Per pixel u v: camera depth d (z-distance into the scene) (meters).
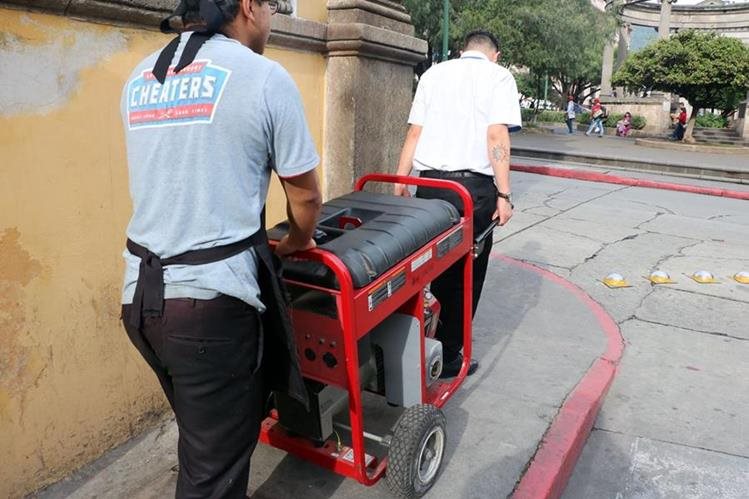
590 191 10.64
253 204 1.70
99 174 2.44
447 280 3.18
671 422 3.39
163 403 2.94
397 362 2.45
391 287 2.13
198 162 1.62
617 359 3.86
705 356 4.13
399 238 2.21
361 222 2.36
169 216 1.65
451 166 3.16
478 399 3.27
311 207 1.78
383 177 2.92
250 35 1.79
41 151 2.22
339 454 2.27
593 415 3.32
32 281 2.26
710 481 2.93
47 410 2.39
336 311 2.03
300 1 3.53
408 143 3.36
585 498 2.83
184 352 1.66
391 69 4.11
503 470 2.67
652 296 5.17
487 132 3.12
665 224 7.91
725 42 20.34
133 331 1.76
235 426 1.78
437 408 2.43
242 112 1.60
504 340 4.04
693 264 6.07
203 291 1.63
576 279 5.54
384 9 3.97
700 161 15.24
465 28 18.16
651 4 42.03
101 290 2.52
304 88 3.68
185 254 1.64
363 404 3.04
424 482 2.43
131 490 2.48
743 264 6.09
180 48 1.70
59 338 2.39
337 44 3.69
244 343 1.72
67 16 2.24
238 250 1.67
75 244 2.39
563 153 15.91
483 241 3.13
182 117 1.63
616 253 6.40
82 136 2.36
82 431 2.54
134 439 2.79
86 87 2.35
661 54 20.84
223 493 1.82
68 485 2.48
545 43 20.83
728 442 3.22
